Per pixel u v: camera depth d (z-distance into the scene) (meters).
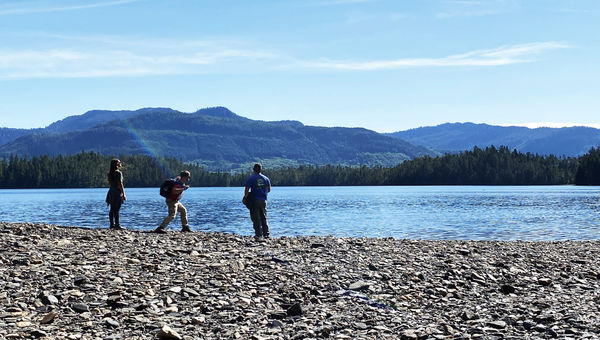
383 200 112.44
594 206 81.19
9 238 17.31
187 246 17.89
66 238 18.48
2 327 9.55
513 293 14.03
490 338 10.18
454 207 80.75
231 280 13.42
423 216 60.19
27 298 11.12
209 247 17.95
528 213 64.94
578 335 10.23
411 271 15.72
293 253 17.56
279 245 19.19
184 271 14.05
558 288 14.55
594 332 10.41
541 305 12.52
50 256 14.82
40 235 18.91
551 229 43.16
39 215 62.09
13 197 151.25
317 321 10.91
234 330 10.17
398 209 75.88
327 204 93.94
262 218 23.38
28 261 13.86
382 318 11.33
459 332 10.51
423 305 12.60
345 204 93.50
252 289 12.90
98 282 12.46
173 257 15.73
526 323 10.96
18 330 9.47
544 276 16.22
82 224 46.94
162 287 12.49
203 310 11.17
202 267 14.59
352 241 21.30
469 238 36.31
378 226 46.50
